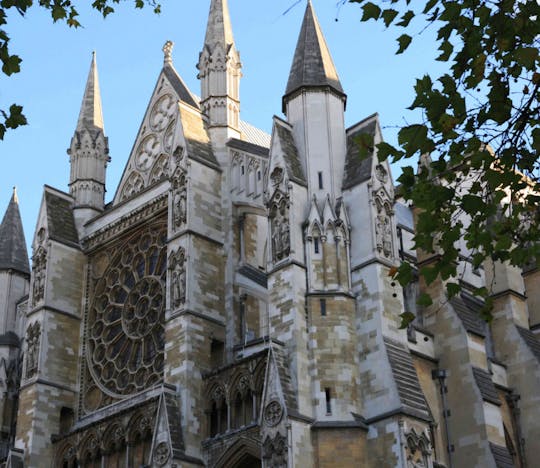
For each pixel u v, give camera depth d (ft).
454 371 175.94
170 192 192.24
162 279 197.26
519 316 198.39
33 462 192.34
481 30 72.08
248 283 183.01
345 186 173.06
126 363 197.57
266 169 188.65
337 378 155.74
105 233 215.10
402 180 77.71
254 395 161.38
